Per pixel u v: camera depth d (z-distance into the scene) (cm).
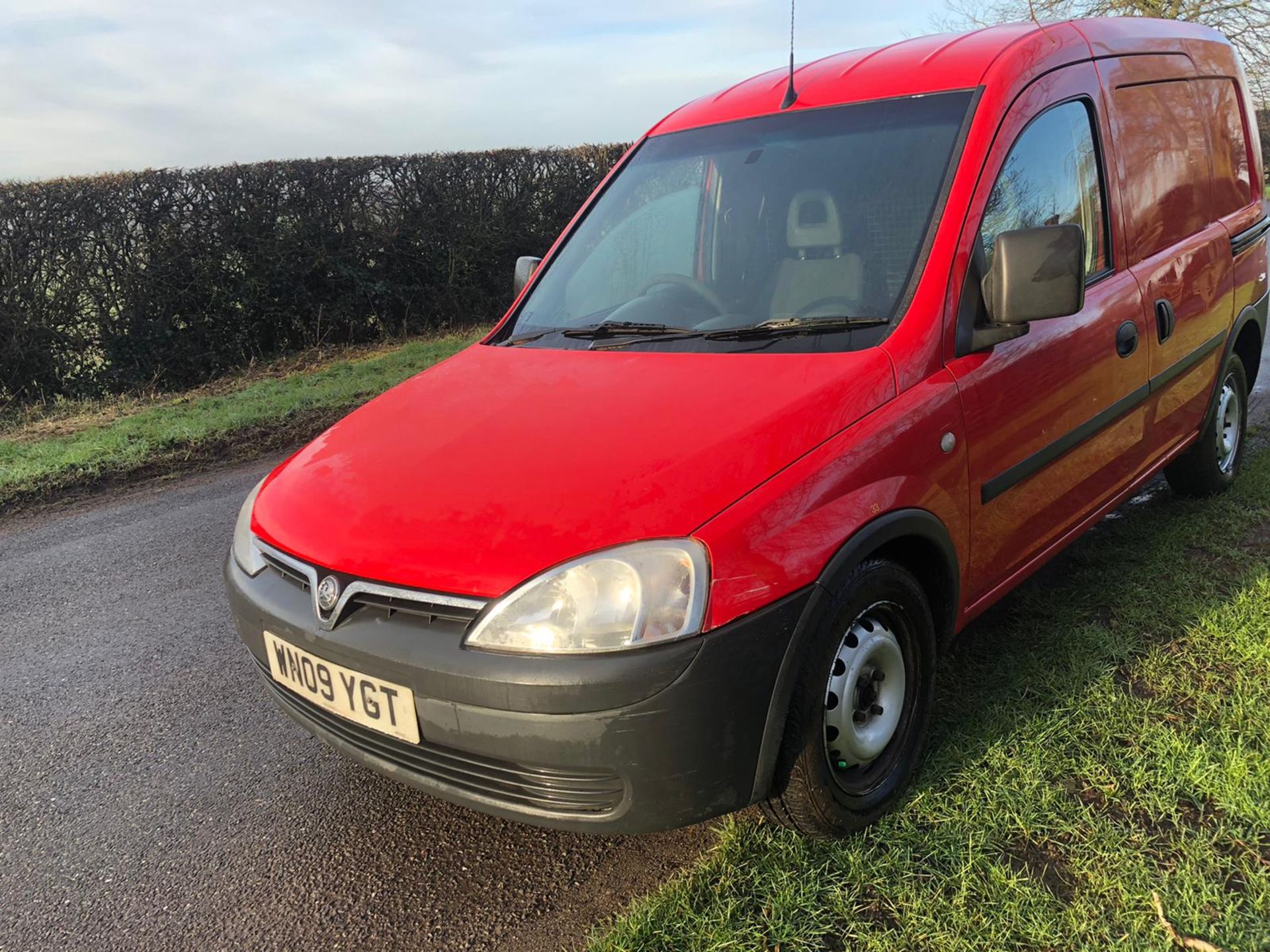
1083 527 328
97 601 455
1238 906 205
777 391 235
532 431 241
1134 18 397
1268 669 293
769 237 297
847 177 288
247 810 284
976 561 268
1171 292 367
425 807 279
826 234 283
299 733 327
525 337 324
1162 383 363
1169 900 207
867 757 238
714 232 313
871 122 300
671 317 297
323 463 260
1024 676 301
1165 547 391
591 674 189
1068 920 204
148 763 313
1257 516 416
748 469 211
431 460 239
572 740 193
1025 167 291
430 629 206
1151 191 366
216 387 1011
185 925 237
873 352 245
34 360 932
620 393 252
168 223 1012
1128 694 288
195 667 380
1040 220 298
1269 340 813
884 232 273
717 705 195
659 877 238
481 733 199
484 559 202
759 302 285
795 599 204
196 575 481
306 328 1176
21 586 480
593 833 204
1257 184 477
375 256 1223
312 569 226
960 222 263
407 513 221
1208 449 425
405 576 209
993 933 202
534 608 195
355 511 229
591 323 315
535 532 203
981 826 236
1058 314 244
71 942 234
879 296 262
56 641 412
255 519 259
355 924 233
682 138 353
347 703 220
